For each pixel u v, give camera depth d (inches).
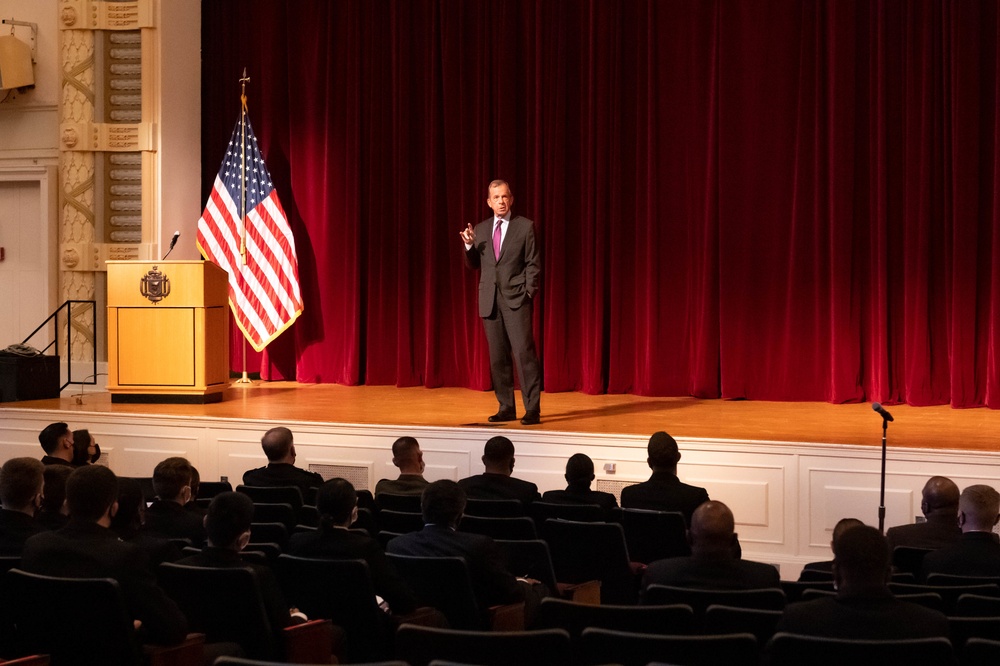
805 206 349.7
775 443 257.6
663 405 340.8
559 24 371.2
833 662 102.5
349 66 398.6
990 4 332.5
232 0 414.3
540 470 277.7
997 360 328.5
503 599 153.6
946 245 337.7
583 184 372.8
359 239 400.2
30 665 117.2
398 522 192.5
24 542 155.9
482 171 383.2
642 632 121.2
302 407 332.8
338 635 141.9
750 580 138.9
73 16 398.9
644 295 366.6
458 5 384.5
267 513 193.9
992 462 242.7
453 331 392.8
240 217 395.5
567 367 378.9
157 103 395.9
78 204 402.6
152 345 335.9
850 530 114.2
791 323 351.6
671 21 361.1
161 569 133.6
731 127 354.6
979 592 137.9
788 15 349.1
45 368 352.2
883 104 339.9
